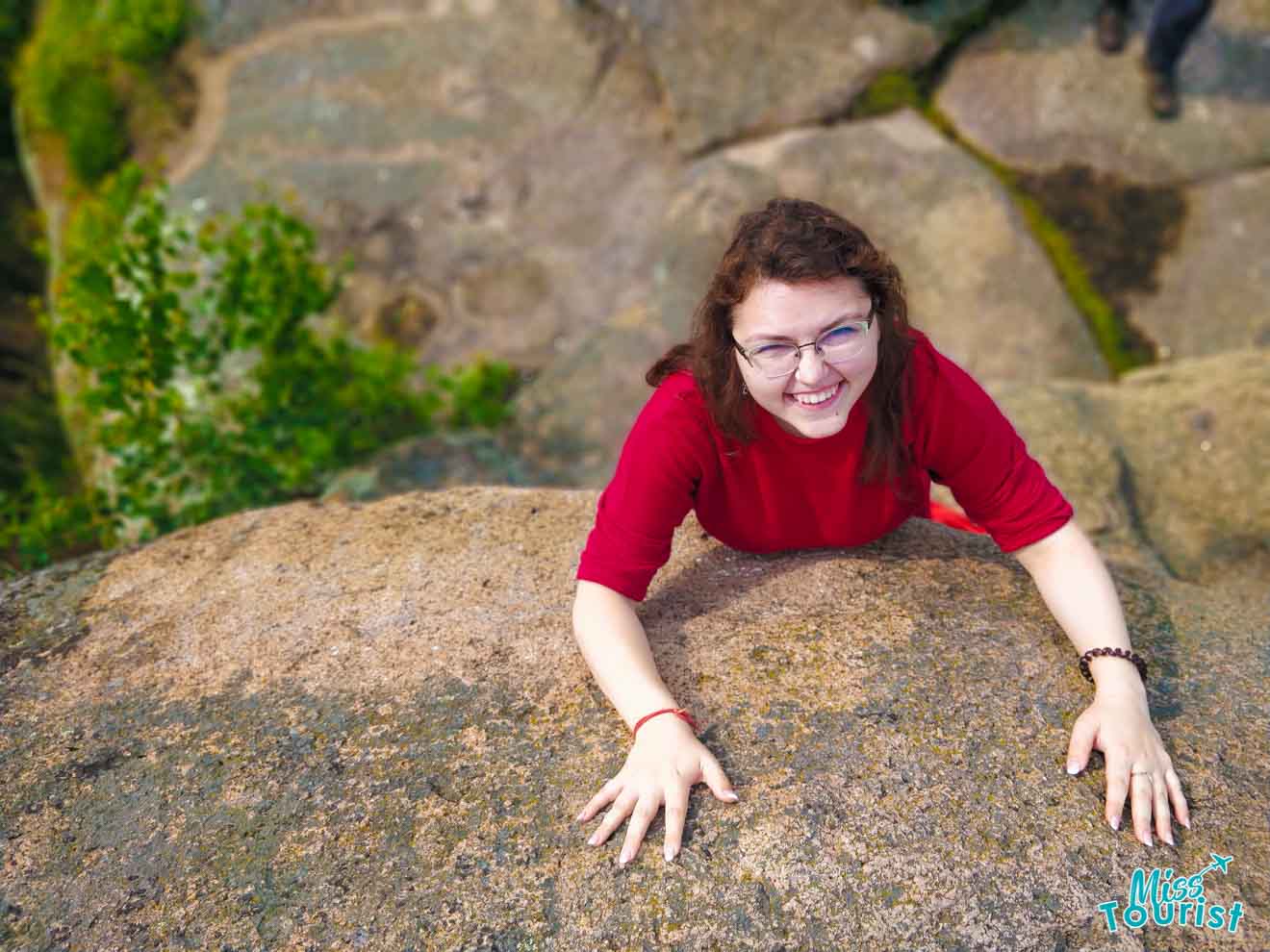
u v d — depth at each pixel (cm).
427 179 549
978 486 210
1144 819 184
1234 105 522
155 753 208
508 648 222
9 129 610
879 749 196
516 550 248
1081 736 195
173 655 229
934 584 232
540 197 545
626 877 182
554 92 570
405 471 416
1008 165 521
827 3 560
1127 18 543
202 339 396
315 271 431
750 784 192
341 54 591
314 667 222
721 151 538
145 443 387
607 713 207
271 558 252
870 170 514
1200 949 170
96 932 182
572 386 472
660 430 201
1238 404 369
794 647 216
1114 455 352
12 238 561
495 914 179
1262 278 478
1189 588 250
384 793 196
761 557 241
